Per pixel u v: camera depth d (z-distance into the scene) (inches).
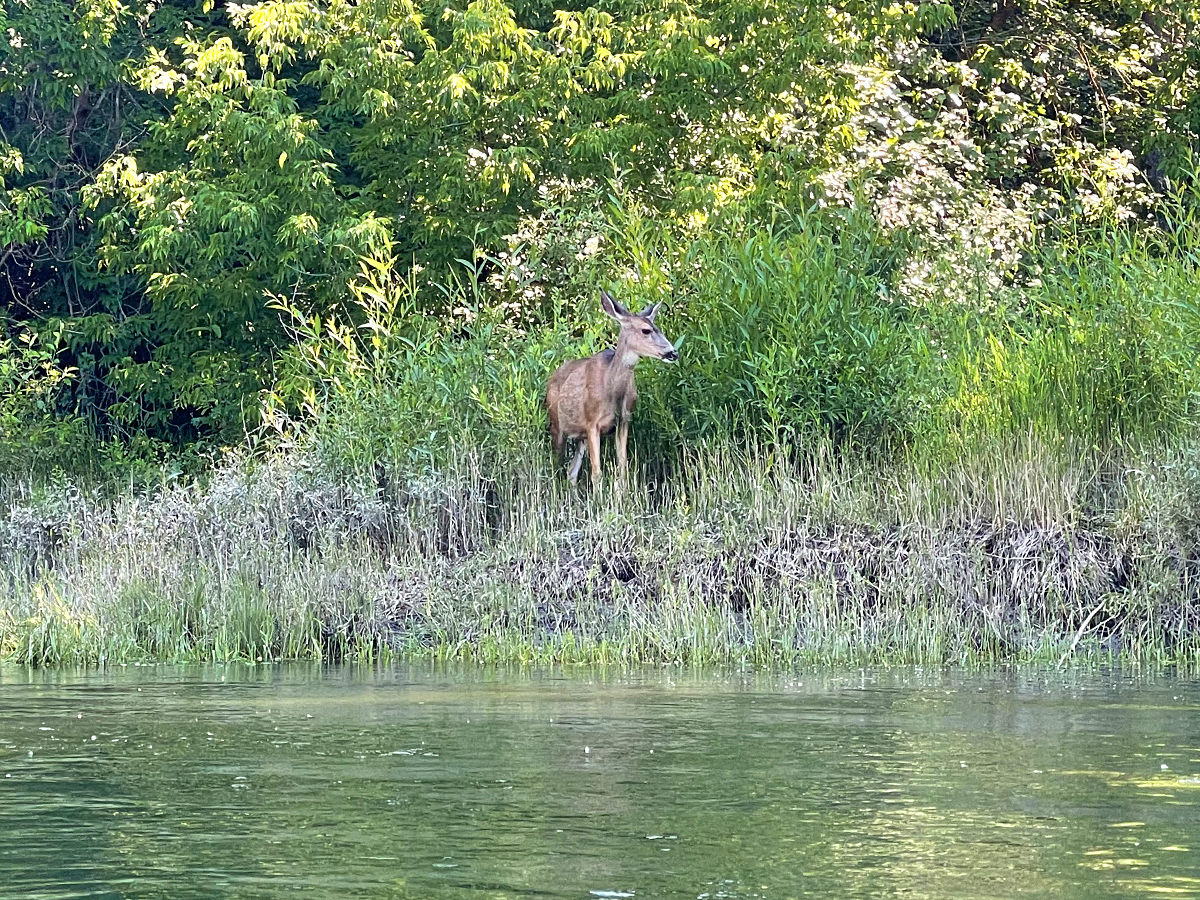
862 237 574.2
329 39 741.9
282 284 746.2
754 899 167.2
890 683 346.3
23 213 815.1
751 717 290.5
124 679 365.4
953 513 455.8
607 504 483.5
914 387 508.7
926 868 179.9
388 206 765.3
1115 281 525.0
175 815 208.8
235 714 299.3
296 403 716.7
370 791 223.5
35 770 240.5
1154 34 888.3
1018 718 288.0
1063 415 491.5
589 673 374.0
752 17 732.7
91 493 568.4
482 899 167.5
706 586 444.1
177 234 746.2
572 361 504.1
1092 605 430.6
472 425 516.4
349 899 167.9
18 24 791.7
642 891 170.6
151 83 773.3
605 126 742.5
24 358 774.5
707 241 552.1
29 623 423.5
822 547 451.8
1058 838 194.2
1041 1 879.7
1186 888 171.2
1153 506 433.4
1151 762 242.2
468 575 454.6
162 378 804.6
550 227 619.8
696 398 514.9
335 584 447.2
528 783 228.5
